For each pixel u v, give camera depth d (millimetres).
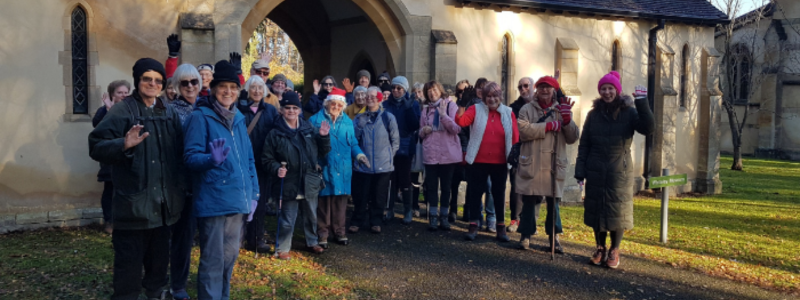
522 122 6895
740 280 6504
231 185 4438
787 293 6121
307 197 6516
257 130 6449
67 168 8391
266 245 6793
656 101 14367
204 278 4430
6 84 7949
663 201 8336
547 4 12094
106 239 7496
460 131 7781
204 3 9133
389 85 9430
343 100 6945
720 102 15281
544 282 6109
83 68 8492
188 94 5188
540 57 12664
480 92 8086
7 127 7980
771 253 7957
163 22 8883
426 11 11266
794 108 26484
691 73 15031
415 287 5820
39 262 6227
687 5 14867
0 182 7965
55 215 8258
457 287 5859
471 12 11758
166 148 4328
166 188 4301
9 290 5266
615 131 6457
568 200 12562
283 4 14227
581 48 13156
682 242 8492
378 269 6371
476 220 7727
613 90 6422
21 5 7977
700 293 6004
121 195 4168
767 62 27172
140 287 4359
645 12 13477
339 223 7270
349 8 13156
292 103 6199
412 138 8477
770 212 11773
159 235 4504
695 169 15297
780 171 21156
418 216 9141
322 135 6418
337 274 6148
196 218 4824
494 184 7609
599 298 5695
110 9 8508
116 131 4141
